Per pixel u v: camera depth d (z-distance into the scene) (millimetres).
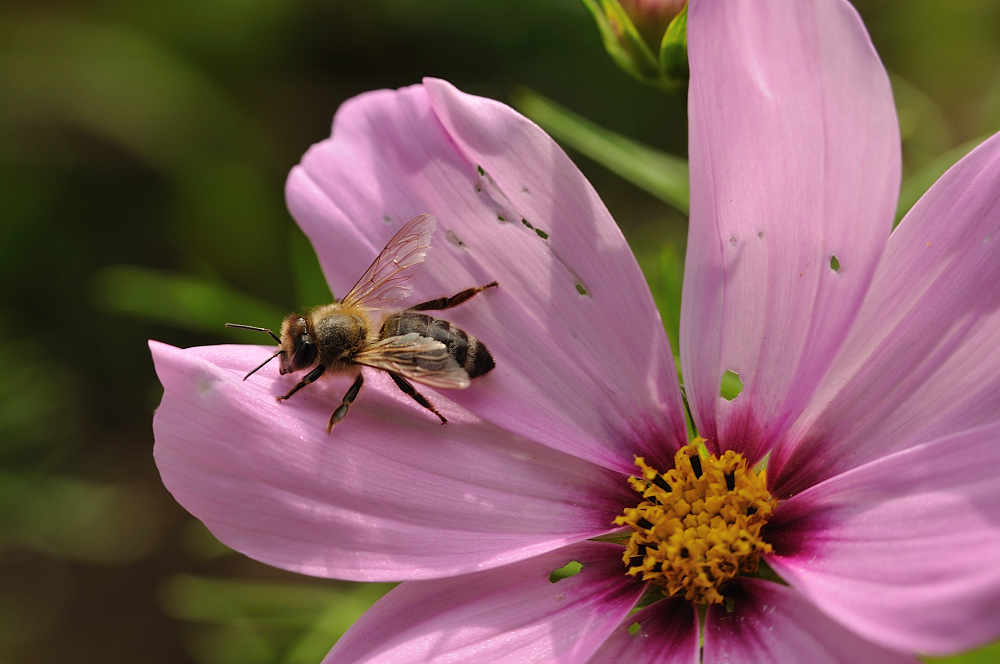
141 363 339
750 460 173
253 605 209
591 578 172
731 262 172
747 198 170
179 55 355
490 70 360
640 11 181
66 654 294
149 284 215
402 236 176
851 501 165
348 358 175
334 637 202
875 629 156
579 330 176
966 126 258
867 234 166
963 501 159
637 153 192
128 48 345
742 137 169
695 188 170
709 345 173
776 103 168
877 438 169
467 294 177
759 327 172
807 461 171
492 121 175
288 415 171
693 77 167
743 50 168
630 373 175
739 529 170
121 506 317
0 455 294
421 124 177
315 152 179
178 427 167
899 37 278
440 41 361
